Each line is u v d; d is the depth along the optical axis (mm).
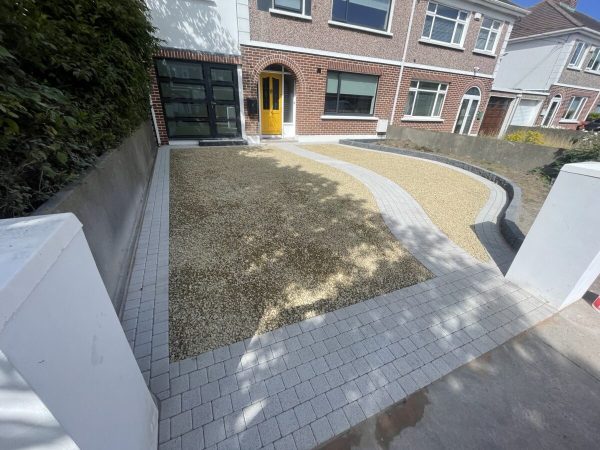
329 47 8836
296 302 2322
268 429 1453
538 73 15719
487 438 1464
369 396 1634
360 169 6566
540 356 1939
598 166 2125
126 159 3514
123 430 1004
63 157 1723
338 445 1411
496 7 10492
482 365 1855
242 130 8836
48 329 677
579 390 1724
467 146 8078
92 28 2719
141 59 4652
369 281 2637
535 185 5703
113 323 1045
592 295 2561
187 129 8258
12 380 573
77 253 863
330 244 3242
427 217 4148
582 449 1435
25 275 614
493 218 4195
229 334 1990
